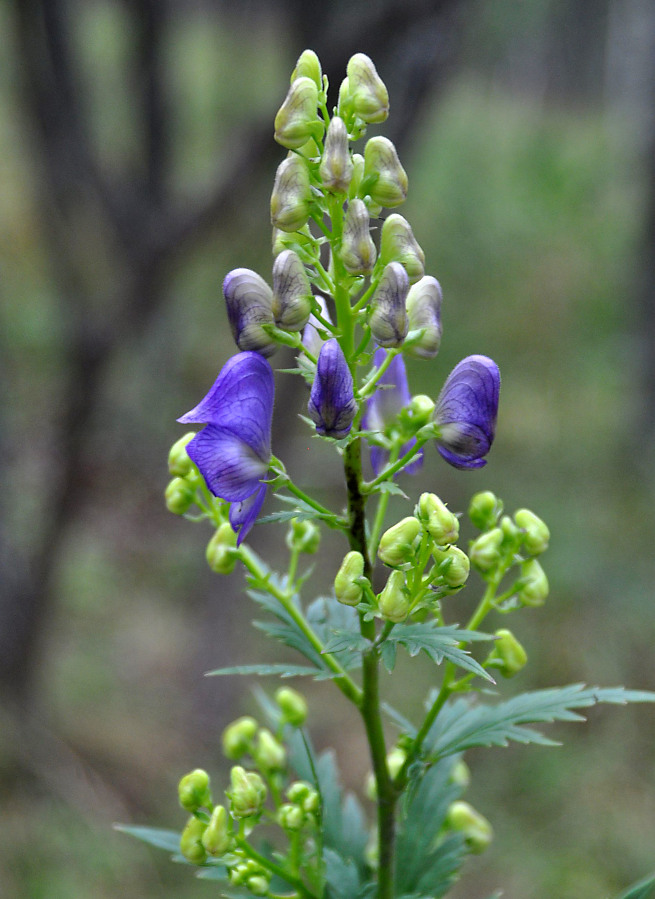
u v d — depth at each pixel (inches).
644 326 700.7
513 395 789.9
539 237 993.5
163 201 446.0
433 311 140.8
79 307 418.6
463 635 128.9
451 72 528.7
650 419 694.5
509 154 1143.0
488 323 874.1
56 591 491.5
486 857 434.3
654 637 542.9
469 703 156.4
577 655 531.2
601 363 817.5
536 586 152.9
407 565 129.6
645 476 675.4
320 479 633.6
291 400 455.2
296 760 178.5
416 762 146.3
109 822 423.2
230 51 1017.5
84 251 499.2
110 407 612.7
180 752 490.0
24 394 625.3
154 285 400.2
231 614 505.4
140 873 410.6
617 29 1503.4
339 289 132.8
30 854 399.9
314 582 581.6
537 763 474.3
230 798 149.9
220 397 135.7
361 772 485.1
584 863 429.1
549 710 147.8
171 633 565.9
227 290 138.4
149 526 634.8
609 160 1153.4
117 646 549.0
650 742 491.8
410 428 149.5
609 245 954.1
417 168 968.3
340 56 348.8
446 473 679.1
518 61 1630.2
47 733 447.8
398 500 625.3
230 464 136.1
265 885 151.8
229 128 863.1
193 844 150.2
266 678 548.1
